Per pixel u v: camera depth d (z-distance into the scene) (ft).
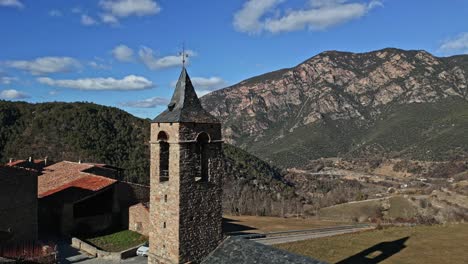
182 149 63.93
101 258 124.47
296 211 298.35
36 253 111.65
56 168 195.11
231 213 272.31
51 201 151.43
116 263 119.34
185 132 64.34
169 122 65.31
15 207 121.08
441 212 272.51
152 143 69.05
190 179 64.75
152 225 68.49
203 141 67.10
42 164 215.72
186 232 64.08
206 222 66.44
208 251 66.54
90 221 151.64
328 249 156.76
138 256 127.65
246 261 59.36
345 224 243.81
